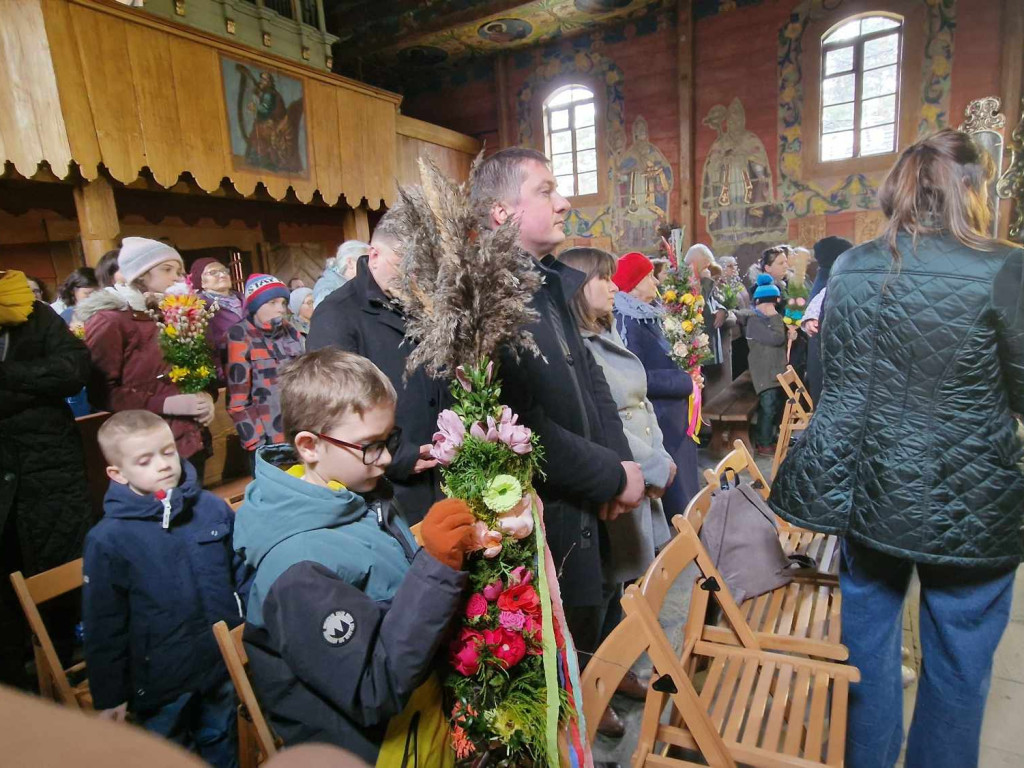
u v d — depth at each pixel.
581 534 1.51
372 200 7.37
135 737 0.20
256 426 2.63
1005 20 7.82
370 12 10.98
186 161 5.22
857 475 1.36
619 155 10.81
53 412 2.04
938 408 1.26
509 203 1.50
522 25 10.35
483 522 0.96
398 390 1.37
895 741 1.52
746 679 1.53
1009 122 7.83
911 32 8.43
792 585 1.88
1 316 1.91
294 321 3.26
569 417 1.53
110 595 1.50
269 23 7.69
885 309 1.28
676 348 3.14
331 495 0.96
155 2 6.50
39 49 4.20
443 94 12.25
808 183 9.48
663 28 10.08
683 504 2.63
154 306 2.54
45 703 0.21
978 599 1.32
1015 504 1.25
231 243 6.91
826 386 1.46
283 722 0.97
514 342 1.07
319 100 6.57
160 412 2.47
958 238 1.23
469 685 0.97
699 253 5.05
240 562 1.70
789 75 9.34
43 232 5.30
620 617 2.04
